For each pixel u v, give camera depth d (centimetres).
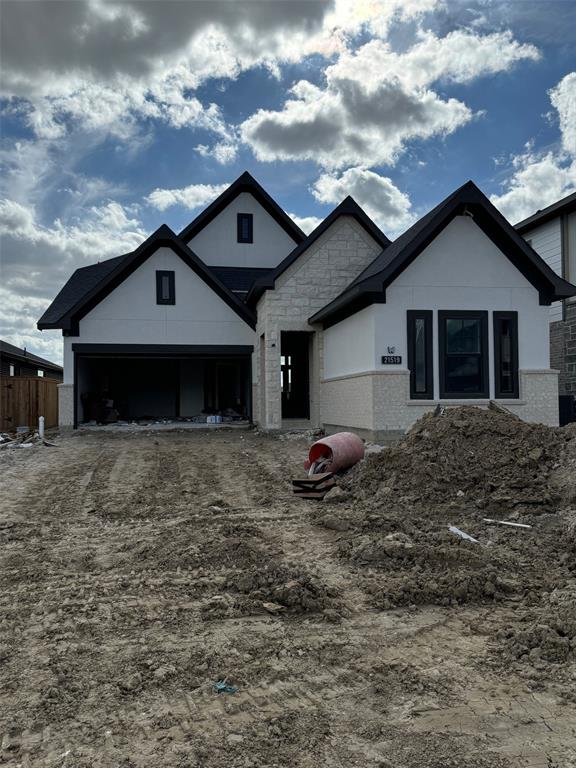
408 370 1406
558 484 852
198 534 771
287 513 896
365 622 510
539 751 325
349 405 1562
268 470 1239
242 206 2366
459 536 705
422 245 1427
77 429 1984
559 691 387
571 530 715
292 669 425
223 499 1009
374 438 1388
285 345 2134
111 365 2477
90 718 363
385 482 948
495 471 903
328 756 322
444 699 381
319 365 1817
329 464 1070
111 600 563
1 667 432
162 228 2019
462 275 1445
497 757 320
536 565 640
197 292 2070
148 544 739
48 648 462
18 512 933
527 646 446
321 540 750
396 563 642
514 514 800
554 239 2030
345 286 1828
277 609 529
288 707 374
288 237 2389
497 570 611
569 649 435
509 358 1472
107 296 2023
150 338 2042
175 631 492
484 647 458
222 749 330
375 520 763
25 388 2194
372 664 430
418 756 321
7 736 346
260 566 640
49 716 366
